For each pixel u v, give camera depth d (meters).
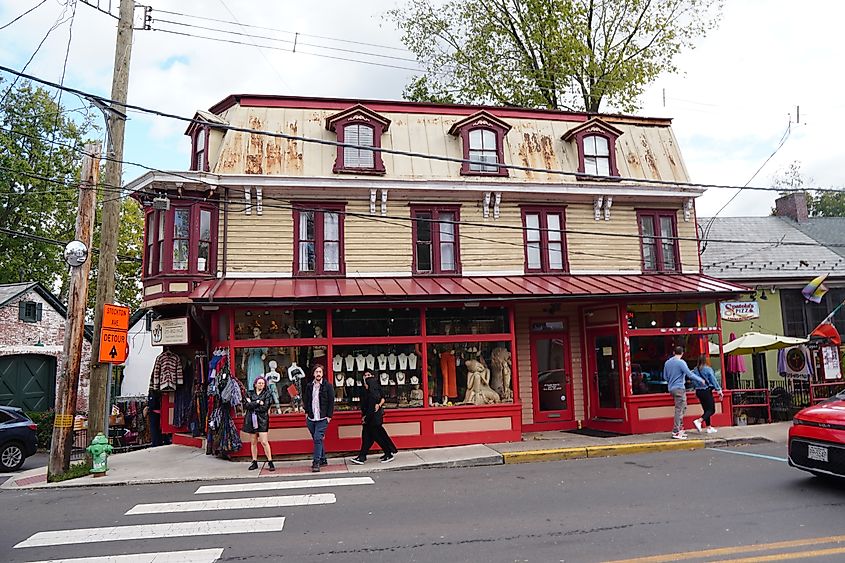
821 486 9.40
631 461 12.45
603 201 17.48
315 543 7.30
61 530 8.20
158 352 27.33
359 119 16.28
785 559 6.24
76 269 12.64
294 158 15.96
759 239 24.27
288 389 14.37
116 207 13.34
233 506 9.31
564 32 23.28
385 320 15.00
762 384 20.62
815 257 22.75
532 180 17.22
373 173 16.12
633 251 17.56
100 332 12.98
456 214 16.64
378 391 13.15
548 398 17.22
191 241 15.01
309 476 11.88
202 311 14.45
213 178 15.10
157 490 10.98
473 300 14.88
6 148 28.91
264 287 14.55
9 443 15.73
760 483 9.79
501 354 15.57
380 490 10.28
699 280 17.14
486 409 14.88
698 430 15.27
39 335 24.16
